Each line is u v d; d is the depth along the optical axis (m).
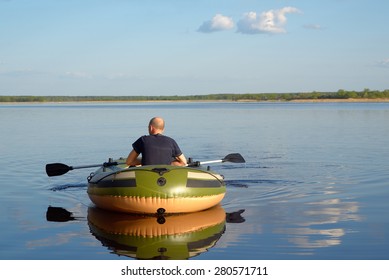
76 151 20.17
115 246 7.39
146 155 9.71
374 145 21.42
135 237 7.89
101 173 10.02
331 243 7.35
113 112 72.19
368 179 12.95
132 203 9.22
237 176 13.61
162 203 9.16
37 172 14.66
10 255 6.96
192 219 9.09
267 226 8.38
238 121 42.41
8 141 24.48
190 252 7.10
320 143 22.53
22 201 10.66
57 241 7.64
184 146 21.64
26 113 68.50
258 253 6.98
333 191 11.38
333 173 14.02
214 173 10.13
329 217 8.92
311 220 8.72
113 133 29.67
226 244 7.41
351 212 9.29
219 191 9.90
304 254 6.88
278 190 11.59
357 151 19.20
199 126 35.84
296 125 36.16
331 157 17.50
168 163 9.80
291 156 17.89
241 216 9.17
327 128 32.66
